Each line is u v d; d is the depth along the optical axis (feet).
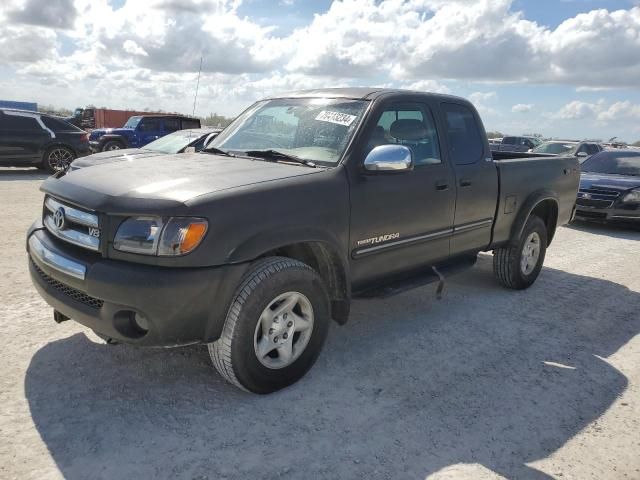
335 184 11.79
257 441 9.52
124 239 9.61
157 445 9.23
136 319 9.87
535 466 9.27
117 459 8.80
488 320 16.26
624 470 9.28
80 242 10.23
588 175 36.50
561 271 23.00
